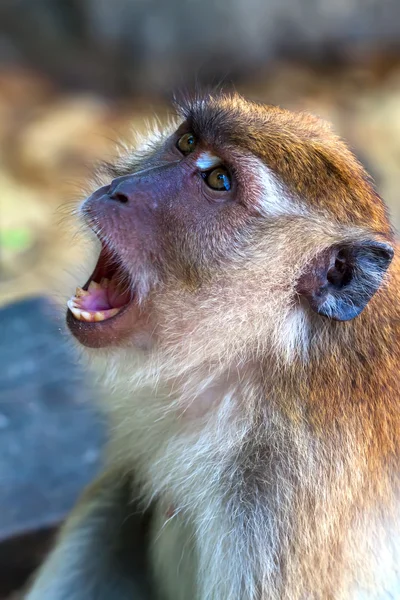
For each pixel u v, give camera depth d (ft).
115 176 2.96
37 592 2.92
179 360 2.77
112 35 7.79
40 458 3.21
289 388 2.72
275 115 2.83
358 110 7.16
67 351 3.33
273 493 2.72
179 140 2.86
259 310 2.73
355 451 2.69
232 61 7.91
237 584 2.73
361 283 2.67
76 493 3.14
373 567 2.72
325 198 2.72
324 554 2.69
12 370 3.42
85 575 2.94
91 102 7.13
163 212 2.75
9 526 3.05
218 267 2.74
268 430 2.73
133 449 2.91
